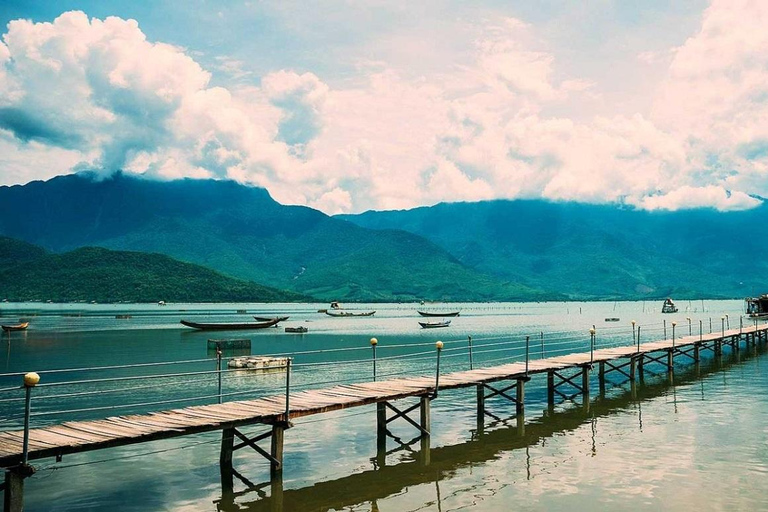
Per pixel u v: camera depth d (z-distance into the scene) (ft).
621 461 69.56
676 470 65.72
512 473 66.33
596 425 88.43
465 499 58.75
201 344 257.75
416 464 70.23
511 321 499.92
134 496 60.03
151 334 325.42
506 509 55.83
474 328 379.96
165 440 80.94
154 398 113.60
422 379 90.58
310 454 74.18
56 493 60.75
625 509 55.06
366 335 317.63
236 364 157.28
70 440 52.03
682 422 88.69
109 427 57.47
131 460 71.82
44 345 250.78
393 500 58.85
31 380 47.85
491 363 164.86
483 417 92.99
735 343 203.72
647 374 143.43
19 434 54.44
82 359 194.80
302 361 179.11
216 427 59.47
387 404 78.33
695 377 136.67
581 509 55.31
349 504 58.08
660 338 254.68
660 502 56.49
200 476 66.28
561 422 91.09
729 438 78.69
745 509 54.49
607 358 120.88
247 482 64.13
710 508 54.80
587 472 65.92
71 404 108.17
